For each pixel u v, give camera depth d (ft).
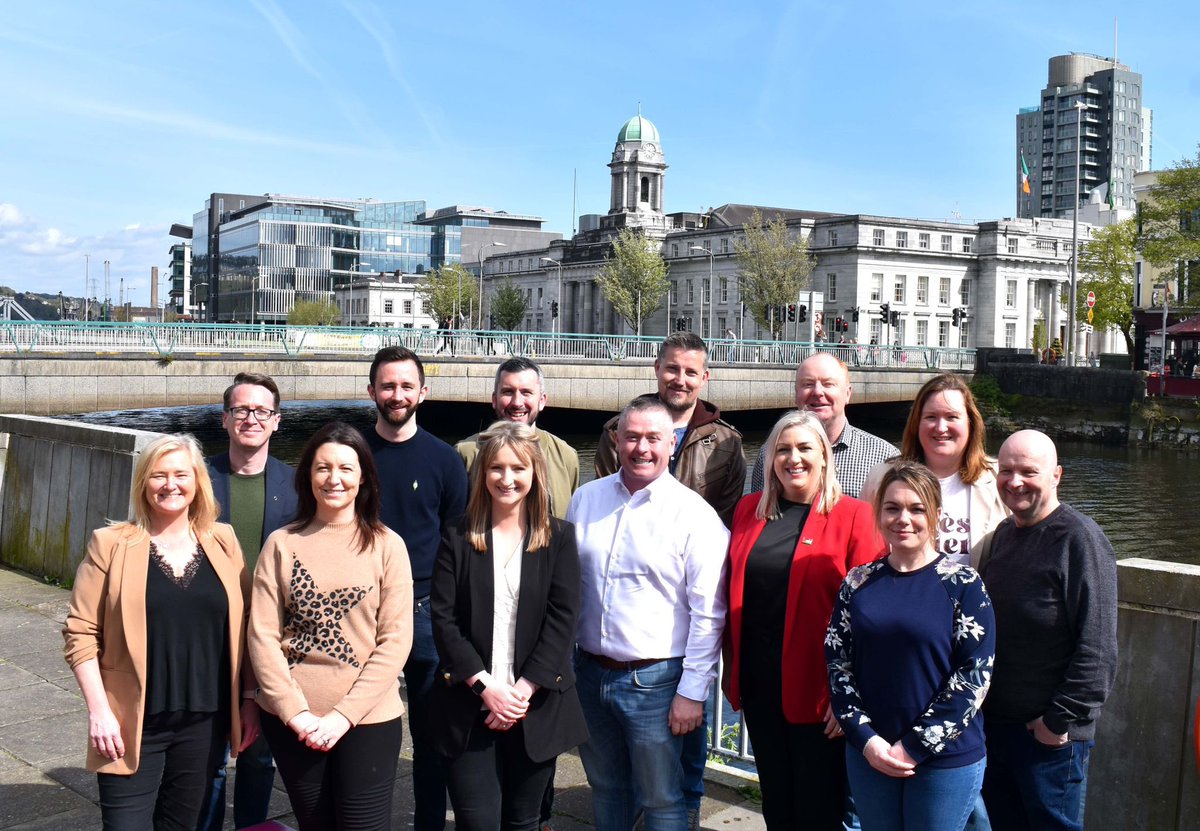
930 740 11.78
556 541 13.60
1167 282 169.58
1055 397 164.35
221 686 13.07
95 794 17.01
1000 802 13.34
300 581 12.88
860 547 13.76
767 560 14.06
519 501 13.57
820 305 254.88
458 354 128.98
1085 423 159.74
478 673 13.08
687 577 14.08
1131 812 13.84
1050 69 590.14
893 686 12.14
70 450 30.40
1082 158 564.30
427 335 126.72
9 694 21.56
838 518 13.98
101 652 12.78
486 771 13.34
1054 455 12.84
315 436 13.07
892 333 273.13
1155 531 86.84
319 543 13.05
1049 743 12.34
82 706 21.01
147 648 12.62
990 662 11.97
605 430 18.63
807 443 13.97
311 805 12.86
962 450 14.37
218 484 15.87
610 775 14.48
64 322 96.58
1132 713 13.84
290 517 15.98
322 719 12.55
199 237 577.02
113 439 28.58
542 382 18.45
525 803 13.52
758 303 255.09
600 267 337.93
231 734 13.17
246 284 437.99
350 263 444.14
